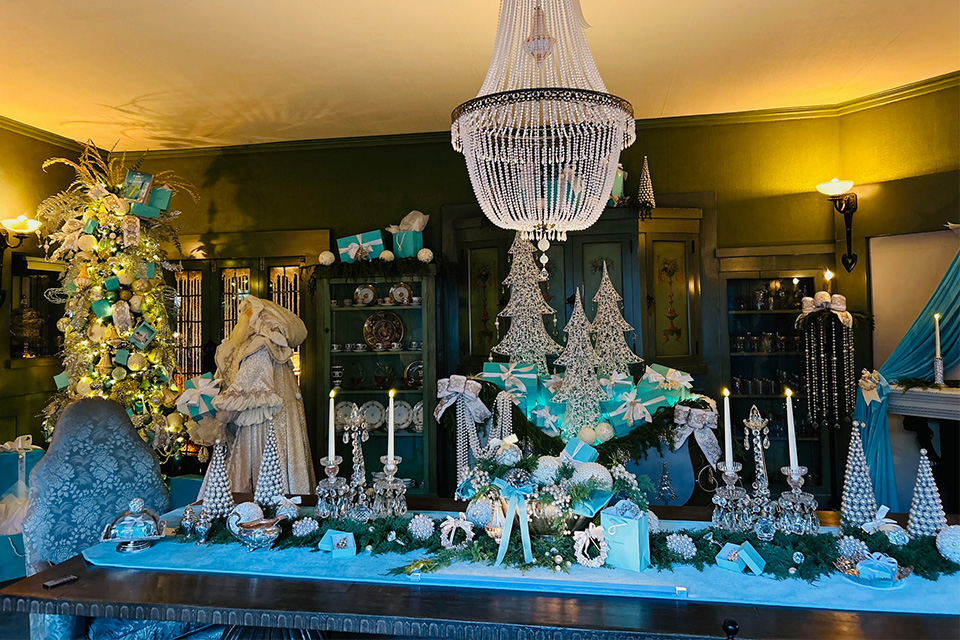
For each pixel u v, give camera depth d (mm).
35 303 4641
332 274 4590
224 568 1789
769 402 4543
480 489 1848
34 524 2145
